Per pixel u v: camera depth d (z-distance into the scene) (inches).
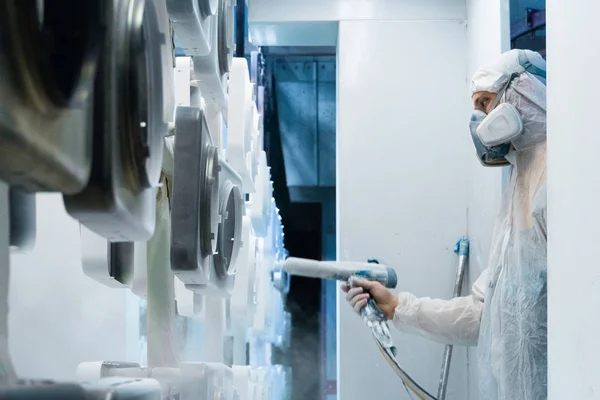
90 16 22.8
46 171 22.1
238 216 60.5
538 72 76.0
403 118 117.3
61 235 41.4
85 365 44.2
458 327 86.3
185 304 61.9
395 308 87.9
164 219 46.3
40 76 20.5
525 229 71.9
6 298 26.5
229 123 74.4
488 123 73.7
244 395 72.4
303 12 119.8
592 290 47.4
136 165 27.9
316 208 168.6
